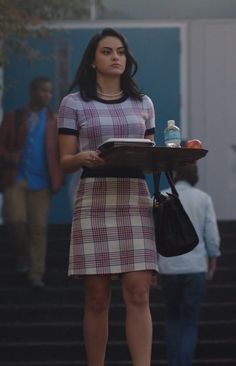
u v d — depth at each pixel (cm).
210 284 2264
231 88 2544
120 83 1228
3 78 2531
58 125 1223
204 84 2545
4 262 2322
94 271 1182
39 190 2259
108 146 1116
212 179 2536
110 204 1188
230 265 2311
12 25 2061
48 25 2470
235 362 2116
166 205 1200
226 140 2544
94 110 1205
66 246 2348
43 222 2245
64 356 2123
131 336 1185
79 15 2481
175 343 1922
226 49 2552
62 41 2541
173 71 2552
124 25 2556
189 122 2544
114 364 2080
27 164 2262
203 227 1916
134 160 1152
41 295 2225
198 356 2128
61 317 2189
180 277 1906
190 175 1930
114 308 2162
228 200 2534
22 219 2247
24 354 2130
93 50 1224
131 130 1201
